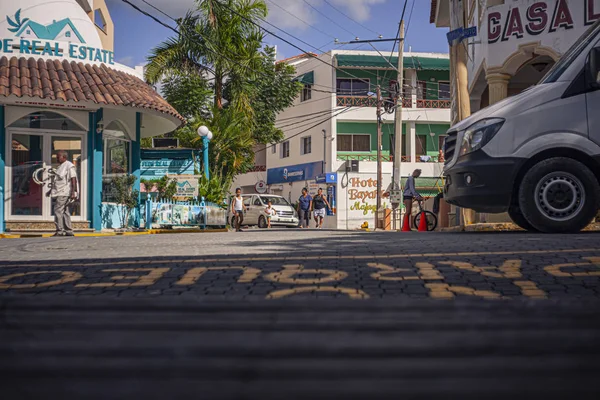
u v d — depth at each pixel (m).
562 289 3.45
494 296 3.31
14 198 14.66
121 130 17.02
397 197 23.95
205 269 4.21
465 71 16.19
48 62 15.23
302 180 40.38
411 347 1.11
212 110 26.58
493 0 14.12
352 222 37.22
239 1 26.03
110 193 16.50
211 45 25.33
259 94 32.12
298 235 10.00
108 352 1.11
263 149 44.66
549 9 12.93
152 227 17.12
